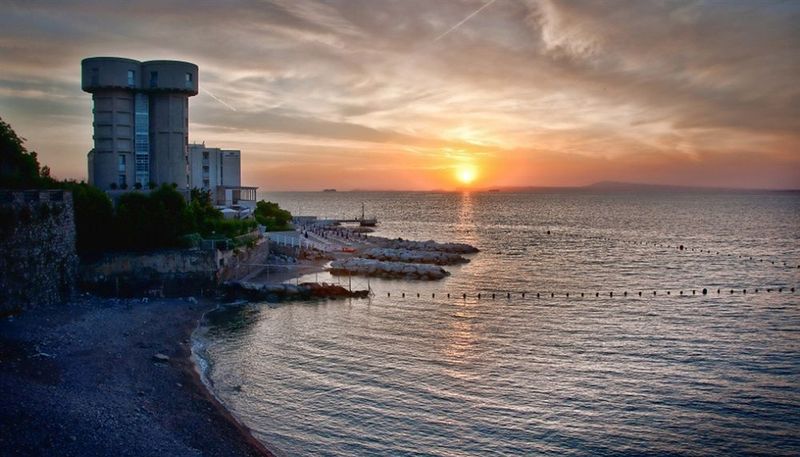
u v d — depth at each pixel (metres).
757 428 37.47
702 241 153.12
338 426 36.72
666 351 53.12
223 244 73.62
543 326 61.69
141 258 65.69
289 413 38.31
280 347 51.75
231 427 35.12
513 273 96.81
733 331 60.38
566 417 38.78
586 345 54.81
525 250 131.88
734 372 47.50
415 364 48.38
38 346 43.22
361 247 120.88
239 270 77.56
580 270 101.06
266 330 57.03
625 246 141.12
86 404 34.03
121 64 89.19
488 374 46.44
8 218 50.06
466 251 125.75
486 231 190.00
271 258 95.62
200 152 127.69
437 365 48.25
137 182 92.88
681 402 41.38
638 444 35.28
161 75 91.38
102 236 66.62
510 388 43.56
